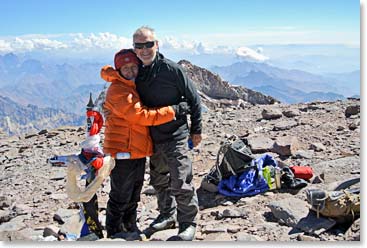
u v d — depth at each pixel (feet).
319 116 39.91
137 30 15.79
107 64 16.22
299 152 27.20
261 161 22.79
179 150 16.35
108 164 16.05
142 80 16.05
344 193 16.75
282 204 18.20
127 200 17.03
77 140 43.57
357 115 37.83
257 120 42.06
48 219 21.54
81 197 15.89
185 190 16.28
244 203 20.36
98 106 16.61
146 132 16.49
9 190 27.66
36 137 47.93
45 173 31.32
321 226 16.37
